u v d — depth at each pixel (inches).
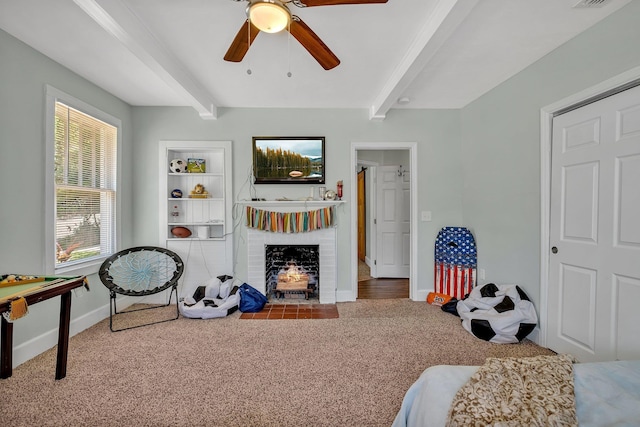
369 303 145.3
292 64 103.4
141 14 76.3
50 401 70.2
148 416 65.6
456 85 122.2
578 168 87.1
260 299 134.6
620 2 71.4
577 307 86.8
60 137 105.2
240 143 146.6
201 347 97.8
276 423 63.9
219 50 94.3
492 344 99.9
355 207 149.7
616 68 74.7
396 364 87.1
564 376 43.4
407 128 149.5
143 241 144.5
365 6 73.2
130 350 95.7
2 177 84.4
